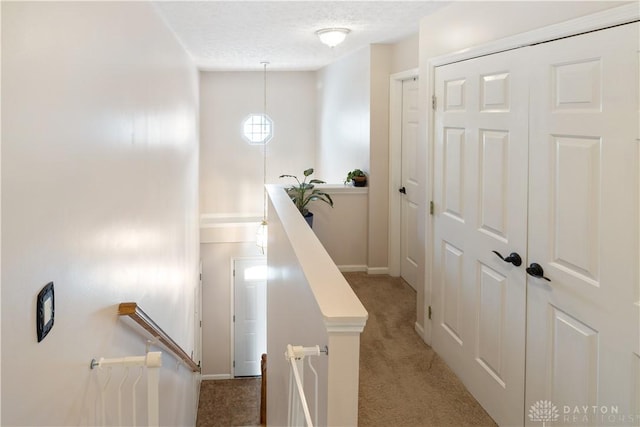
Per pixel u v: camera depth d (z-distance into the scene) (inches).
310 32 185.9
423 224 157.9
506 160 106.7
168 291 160.9
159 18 147.8
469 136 122.6
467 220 124.6
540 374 96.3
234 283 319.9
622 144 75.5
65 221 67.4
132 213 107.5
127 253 102.7
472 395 123.4
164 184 154.2
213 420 259.1
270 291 195.3
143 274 119.1
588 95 82.3
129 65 105.6
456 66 128.3
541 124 94.5
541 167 94.8
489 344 115.2
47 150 61.5
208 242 313.9
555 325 92.0
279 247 156.3
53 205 63.3
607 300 79.0
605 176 78.9
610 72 77.6
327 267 101.3
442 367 137.7
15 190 53.3
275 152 346.0
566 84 87.5
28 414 56.3
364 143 232.5
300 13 154.5
